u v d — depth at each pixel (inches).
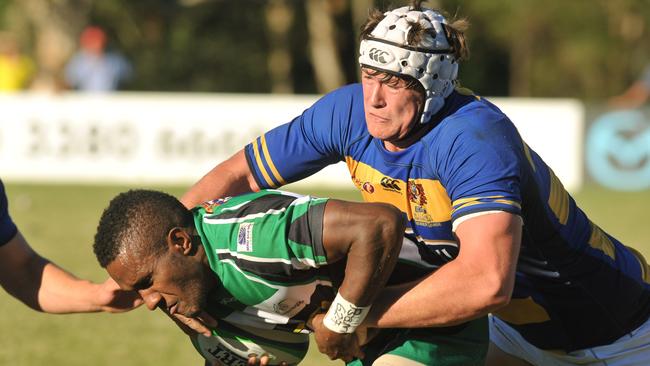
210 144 2094.0
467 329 528.4
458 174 484.1
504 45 3924.7
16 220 1569.9
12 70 2450.8
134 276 471.5
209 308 500.7
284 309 494.6
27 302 588.7
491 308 466.0
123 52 3964.1
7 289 591.2
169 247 470.6
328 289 494.0
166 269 469.4
